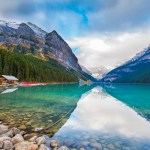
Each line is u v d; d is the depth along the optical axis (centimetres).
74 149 1335
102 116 2575
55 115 2434
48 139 1528
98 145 1438
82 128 1925
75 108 3153
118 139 1609
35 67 13262
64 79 18400
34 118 2194
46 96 4709
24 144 1250
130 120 2375
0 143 1257
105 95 6366
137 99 5106
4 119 2080
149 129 1953
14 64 11544
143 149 1390
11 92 5212
